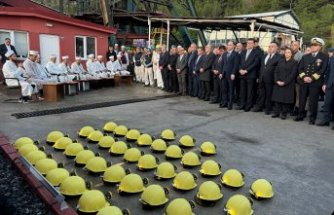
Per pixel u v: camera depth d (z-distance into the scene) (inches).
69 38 524.7
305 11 2183.8
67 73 431.5
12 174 156.1
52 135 207.8
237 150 210.5
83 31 549.3
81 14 780.6
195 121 287.7
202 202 134.6
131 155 180.1
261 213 131.7
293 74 292.5
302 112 299.3
